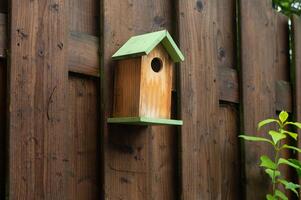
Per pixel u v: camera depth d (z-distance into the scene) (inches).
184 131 110.0
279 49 142.7
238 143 126.2
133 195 99.0
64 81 88.4
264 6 136.3
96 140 95.0
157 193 104.4
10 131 80.5
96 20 96.9
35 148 83.5
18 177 81.0
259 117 130.7
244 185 125.2
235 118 126.1
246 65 128.3
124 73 94.4
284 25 145.8
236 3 129.2
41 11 85.8
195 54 114.4
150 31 106.3
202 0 118.0
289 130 142.4
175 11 112.0
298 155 141.8
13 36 81.8
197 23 115.8
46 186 84.6
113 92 96.3
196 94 113.7
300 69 145.7
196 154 112.7
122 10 100.1
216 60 120.1
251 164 127.1
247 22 129.8
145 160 102.1
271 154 133.7
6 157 80.7
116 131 96.7
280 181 124.0
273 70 136.6
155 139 105.0
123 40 99.7
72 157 90.4
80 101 92.8
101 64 95.7
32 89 83.8
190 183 110.5
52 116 86.3
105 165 94.1
